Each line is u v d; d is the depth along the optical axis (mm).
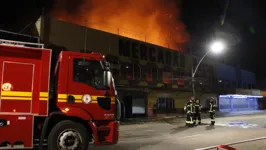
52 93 7305
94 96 7262
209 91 37062
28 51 6945
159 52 30062
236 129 14414
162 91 29672
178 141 10250
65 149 6836
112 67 7719
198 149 8430
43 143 7348
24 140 6641
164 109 29734
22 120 6660
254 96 47500
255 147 8719
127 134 12961
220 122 19641
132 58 26781
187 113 16234
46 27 20016
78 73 7227
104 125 7355
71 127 6973
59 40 20719
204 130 14086
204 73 37344
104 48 24156
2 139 6496
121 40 25859
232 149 5887
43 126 6816
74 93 7090
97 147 8961
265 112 38938
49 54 7094
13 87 6707
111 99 7449
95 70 7387
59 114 6949
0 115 6520
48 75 6992
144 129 15500
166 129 15180
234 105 44344
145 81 27812
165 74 30469
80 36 22266
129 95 25906
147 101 27719
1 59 6715
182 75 32969
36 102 6820
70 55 7215
